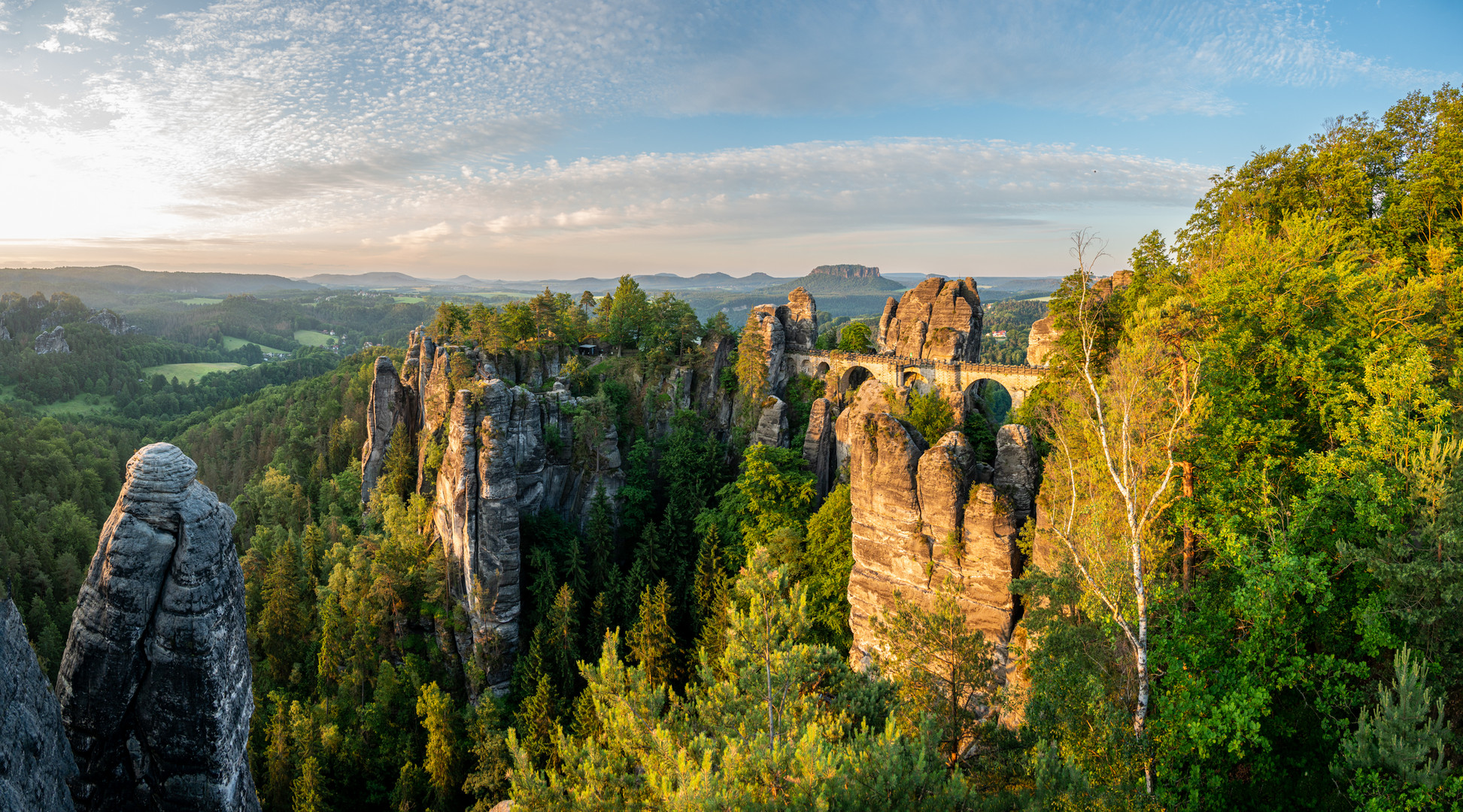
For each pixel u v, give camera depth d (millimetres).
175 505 15789
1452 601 24703
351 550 91500
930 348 110500
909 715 30406
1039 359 104688
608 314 122000
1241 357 35531
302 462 165500
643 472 92375
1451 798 21859
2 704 11922
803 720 26156
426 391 104125
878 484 50469
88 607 15688
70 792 14219
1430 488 25531
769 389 106438
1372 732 23672
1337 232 41281
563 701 60281
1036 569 34500
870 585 51844
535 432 82000
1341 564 27953
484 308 105812
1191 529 32219
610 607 73375
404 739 65750
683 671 64500
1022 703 40156
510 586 72625
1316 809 26750
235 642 16828
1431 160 48875
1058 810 22266
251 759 66250
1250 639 27594
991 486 46125
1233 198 56375
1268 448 32594
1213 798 27156
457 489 74438
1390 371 29297
